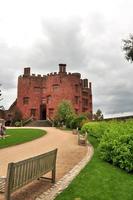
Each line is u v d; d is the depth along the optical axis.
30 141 27.45
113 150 14.12
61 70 83.25
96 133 28.38
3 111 84.50
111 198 8.60
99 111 78.81
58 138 32.00
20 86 85.75
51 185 10.17
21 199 8.45
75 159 16.47
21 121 76.06
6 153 18.45
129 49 37.91
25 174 8.27
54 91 82.56
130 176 11.58
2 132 31.09
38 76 86.88
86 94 90.56
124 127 17.69
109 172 12.06
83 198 8.49
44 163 9.80
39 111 84.88
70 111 67.25
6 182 7.25
